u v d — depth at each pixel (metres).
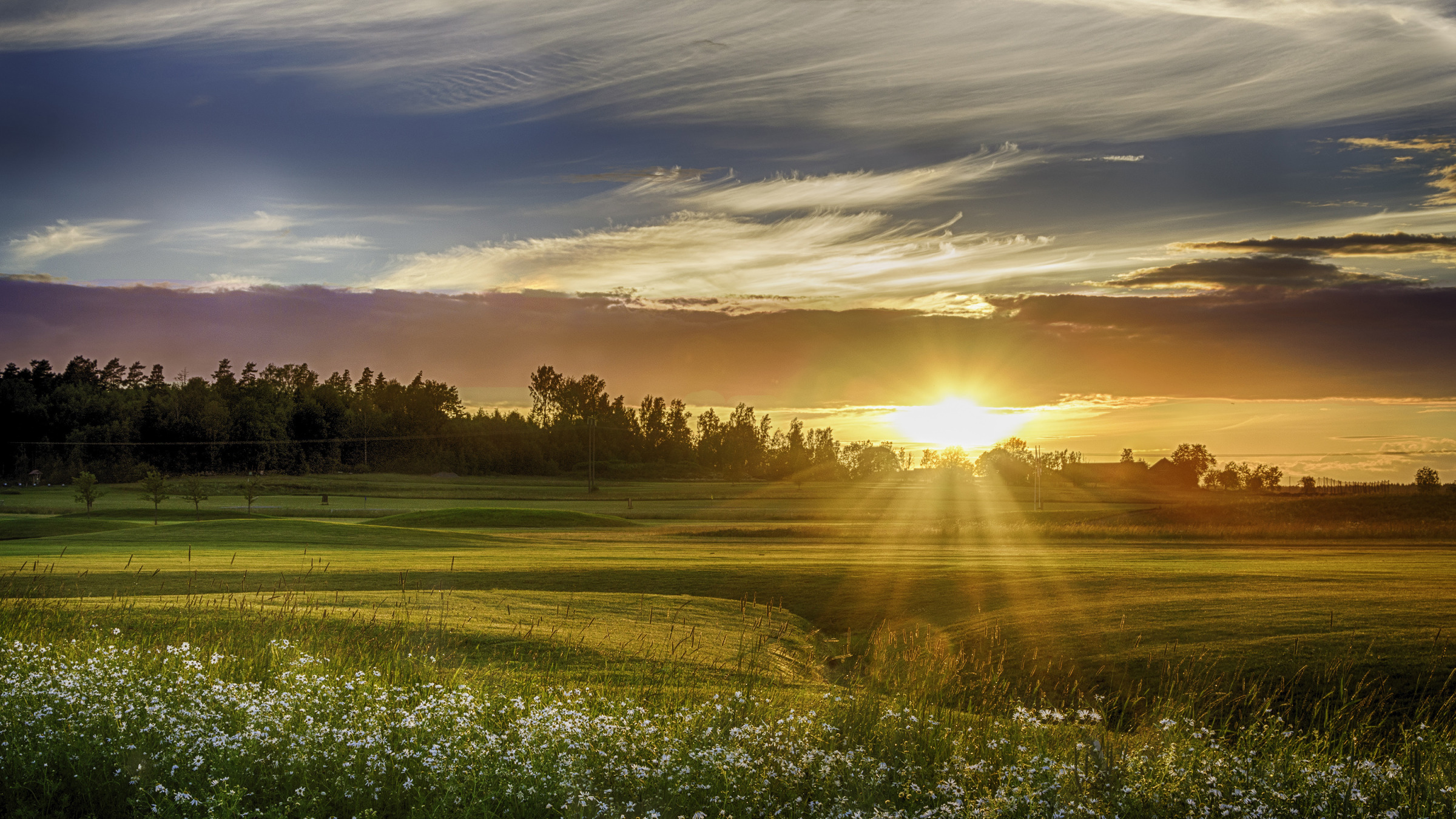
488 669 13.55
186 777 6.99
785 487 184.38
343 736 7.81
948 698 12.98
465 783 7.14
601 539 66.31
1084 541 62.06
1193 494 169.38
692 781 7.52
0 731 7.50
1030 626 24.84
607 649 18.59
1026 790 7.40
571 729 8.17
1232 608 24.53
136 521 69.12
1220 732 10.73
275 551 45.66
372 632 16.89
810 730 9.16
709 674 15.57
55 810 6.63
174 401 186.12
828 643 25.03
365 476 177.38
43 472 158.88
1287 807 7.88
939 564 42.25
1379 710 15.79
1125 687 18.48
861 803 7.37
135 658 10.83
